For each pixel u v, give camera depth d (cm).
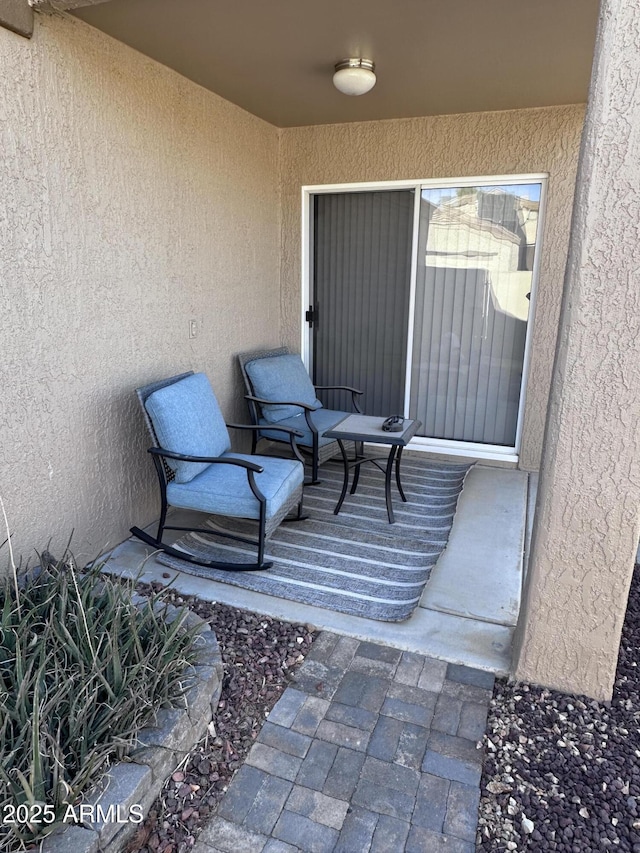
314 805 162
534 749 179
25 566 243
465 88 332
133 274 295
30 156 228
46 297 243
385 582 272
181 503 286
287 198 447
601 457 172
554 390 178
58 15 233
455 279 428
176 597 258
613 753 178
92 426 278
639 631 240
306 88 339
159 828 154
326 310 471
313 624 239
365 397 475
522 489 395
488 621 243
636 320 159
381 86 330
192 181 337
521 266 410
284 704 197
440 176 404
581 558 184
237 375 412
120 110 274
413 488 394
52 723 159
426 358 449
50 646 184
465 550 308
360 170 423
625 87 147
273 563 288
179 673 188
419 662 218
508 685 206
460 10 234
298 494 316
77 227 255
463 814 159
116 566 282
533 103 362
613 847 150
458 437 455
